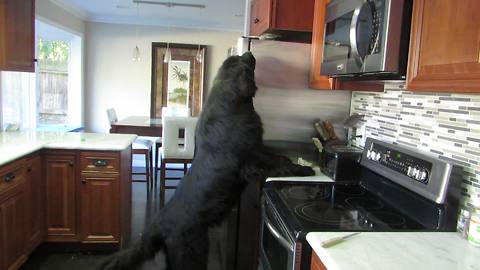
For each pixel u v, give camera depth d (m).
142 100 6.00
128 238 3.16
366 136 2.17
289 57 2.36
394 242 1.21
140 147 4.66
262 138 2.11
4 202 2.22
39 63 5.03
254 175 2.02
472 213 1.24
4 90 3.57
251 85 2.04
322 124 2.37
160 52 5.93
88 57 5.78
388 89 1.93
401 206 1.59
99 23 5.74
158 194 4.45
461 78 1.00
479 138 1.31
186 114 5.65
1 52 2.48
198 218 1.95
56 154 2.73
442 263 1.06
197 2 4.48
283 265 1.43
